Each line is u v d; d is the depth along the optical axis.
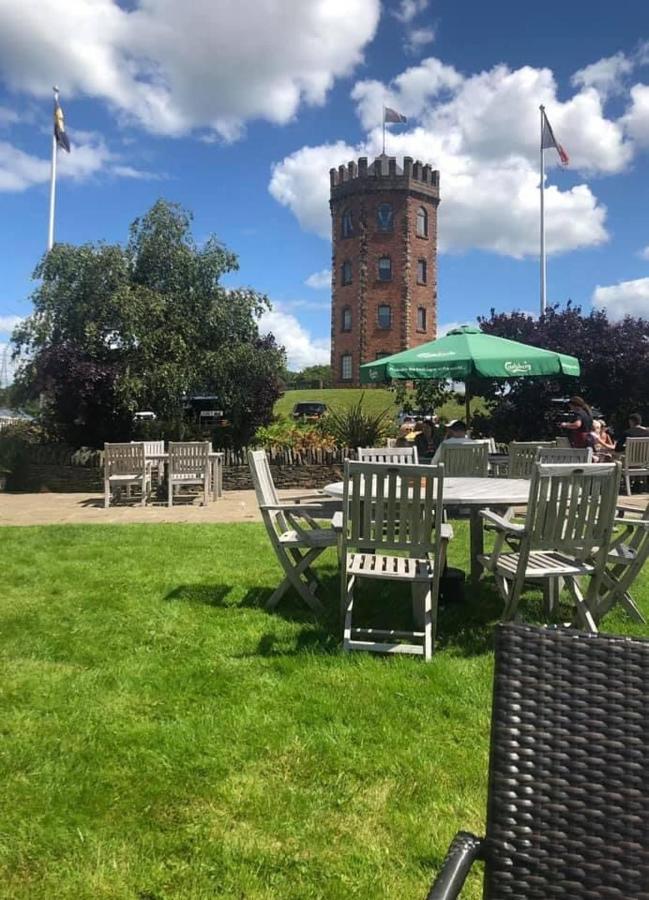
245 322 15.84
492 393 15.88
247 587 5.34
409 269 46.25
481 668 3.74
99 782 2.62
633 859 1.35
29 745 2.88
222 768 2.73
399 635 4.06
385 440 13.95
